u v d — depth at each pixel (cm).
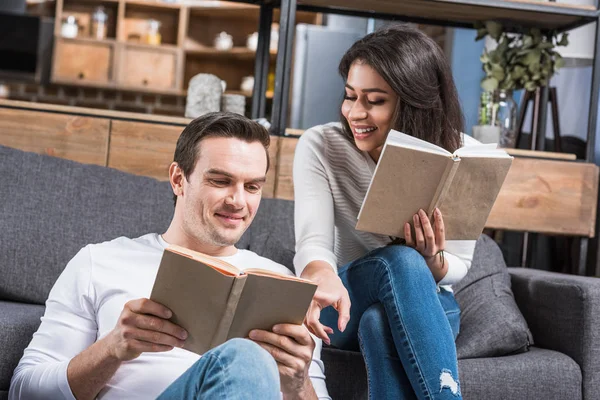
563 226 254
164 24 605
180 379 115
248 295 117
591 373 198
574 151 316
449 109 172
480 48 399
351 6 269
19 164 206
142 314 118
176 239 152
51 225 201
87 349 129
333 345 185
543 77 274
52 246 200
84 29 595
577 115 336
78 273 147
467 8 264
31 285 196
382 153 150
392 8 269
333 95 346
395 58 165
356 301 165
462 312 213
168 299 116
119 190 212
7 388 160
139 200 212
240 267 154
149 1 592
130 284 146
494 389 186
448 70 172
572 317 203
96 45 589
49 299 147
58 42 584
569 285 204
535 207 252
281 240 221
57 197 205
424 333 148
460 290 219
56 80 583
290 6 243
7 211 199
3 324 159
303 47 345
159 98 599
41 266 198
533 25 278
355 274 164
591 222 256
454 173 153
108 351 123
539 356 198
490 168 156
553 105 296
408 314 149
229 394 105
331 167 181
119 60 589
